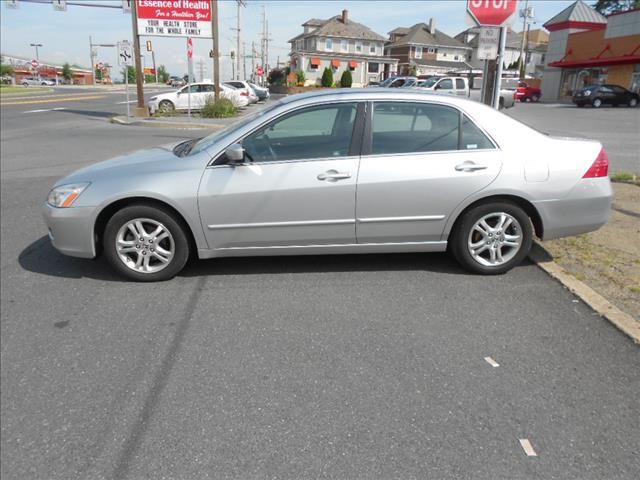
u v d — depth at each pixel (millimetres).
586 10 42188
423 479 2271
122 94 48500
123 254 4391
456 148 4262
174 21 21625
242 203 4203
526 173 4227
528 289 4168
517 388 2889
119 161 4652
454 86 25875
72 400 2900
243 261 4906
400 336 3479
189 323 3721
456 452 2426
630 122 20141
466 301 3979
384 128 4258
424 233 4348
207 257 4398
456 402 2781
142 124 20375
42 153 12453
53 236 4434
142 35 22078
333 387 2936
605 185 4355
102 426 2686
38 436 2633
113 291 4312
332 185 4172
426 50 71438
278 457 2424
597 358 3164
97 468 2414
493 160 4227
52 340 3539
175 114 24578
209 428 2631
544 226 4348
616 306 3760
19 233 6043
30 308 4027
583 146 4371
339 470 2334
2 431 2678
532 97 41906
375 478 2283
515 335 3455
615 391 2844
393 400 2809
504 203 4285
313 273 4586
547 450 2428
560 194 4270
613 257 4668
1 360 3312
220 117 23094
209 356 3287
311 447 2479
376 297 4082
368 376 3033
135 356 3316
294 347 3367
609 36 37000
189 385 2994
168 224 4289
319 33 63812
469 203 4258
